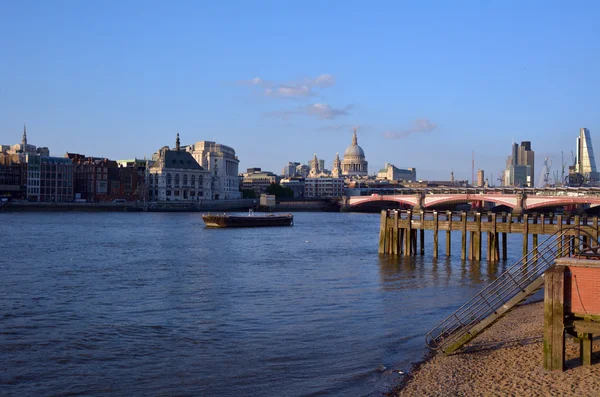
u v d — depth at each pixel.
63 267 76.44
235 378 32.62
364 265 77.75
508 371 31.25
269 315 47.56
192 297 55.50
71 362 35.34
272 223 180.50
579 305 29.98
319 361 35.31
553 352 30.20
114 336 41.06
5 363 35.03
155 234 138.25
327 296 55.91
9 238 118.75
